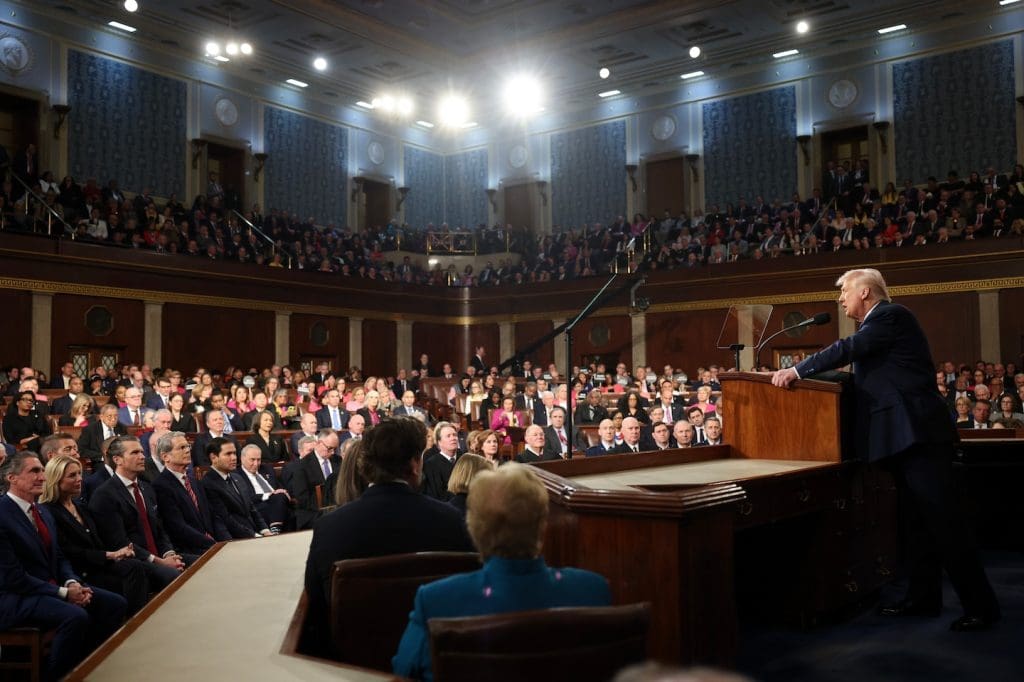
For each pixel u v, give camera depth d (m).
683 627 2.42
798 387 4.47
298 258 18.42
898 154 18.08
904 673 3.47
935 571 4.40
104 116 17.22
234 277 16.45
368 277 19.17
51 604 3.91
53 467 4.55
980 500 6.49
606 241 20.03
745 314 6.77
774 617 4.32
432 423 12.65
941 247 14.88
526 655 1.48
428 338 20.39
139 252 14.97
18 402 9.07
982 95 17.16
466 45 19.52
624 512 2.49
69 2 16.25
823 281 16.09
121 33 17.45
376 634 2.18
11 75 15.79
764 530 4.37
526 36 18.89
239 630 2.09
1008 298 14.42
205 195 18.66
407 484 2.68
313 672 1.72
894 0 16.92
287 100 20.75
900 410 4.02
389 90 21.73
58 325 14.13
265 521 6.50
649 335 18.14
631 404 12.45
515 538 1.78
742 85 20.02
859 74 18.58
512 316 20.06
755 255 16.98
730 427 4.71
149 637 2.03
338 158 21.94
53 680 3.84
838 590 4.27
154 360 15.31
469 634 1.48
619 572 2.53
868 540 4.70
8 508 4.09
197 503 5.60
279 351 17.34
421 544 2.53
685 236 18.89
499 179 23.50
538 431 7.22
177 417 10.24
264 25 17.67
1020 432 6.50
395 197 23.23
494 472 1.86
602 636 1.52
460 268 21.89
